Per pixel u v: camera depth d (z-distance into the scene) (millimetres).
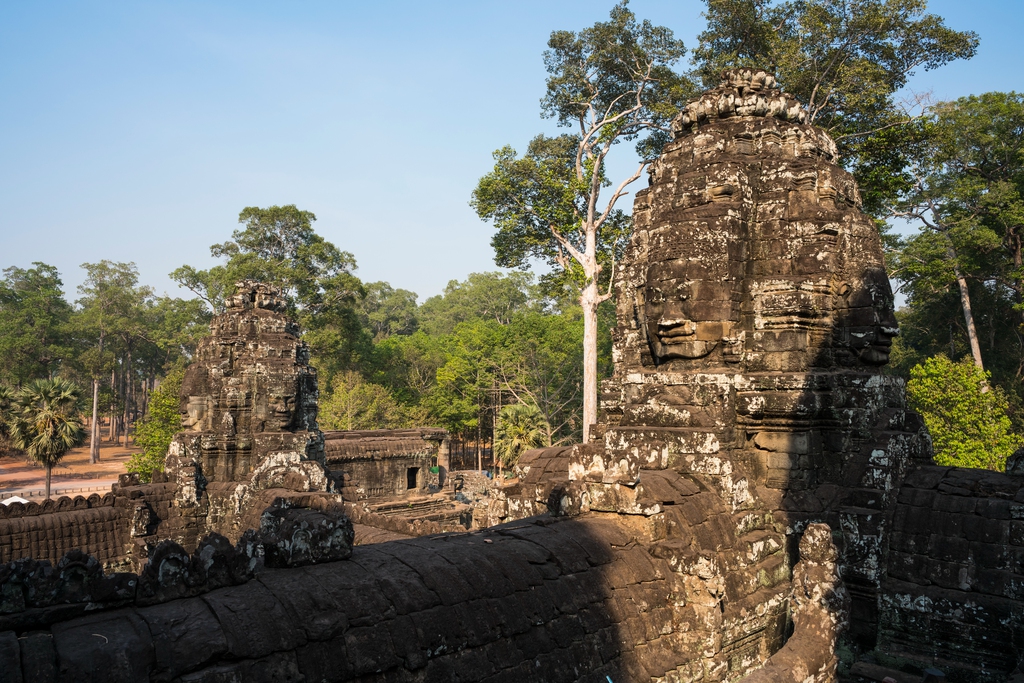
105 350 81062
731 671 8008
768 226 10773
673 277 10586
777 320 10305
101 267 81438
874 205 27453
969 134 39438
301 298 57062
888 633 8750
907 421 10141
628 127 34906
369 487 28578
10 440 58938
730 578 8414
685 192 10977
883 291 10711
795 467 9766
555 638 6449
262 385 18188
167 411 40531
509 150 32562
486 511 12922
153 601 5191
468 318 90812
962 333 44656
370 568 6090
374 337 111188
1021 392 39469
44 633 4648
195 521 16938
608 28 32938
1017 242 38875
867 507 9242
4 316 76125
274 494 14516
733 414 10070
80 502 16969
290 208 56281
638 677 6820
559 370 52219
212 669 4727
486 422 58281
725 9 28219
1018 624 7840
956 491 8984
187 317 71938
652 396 10586
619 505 8148
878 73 24984
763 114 11414
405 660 5477
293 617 5246
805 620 6965
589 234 33000
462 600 6062
